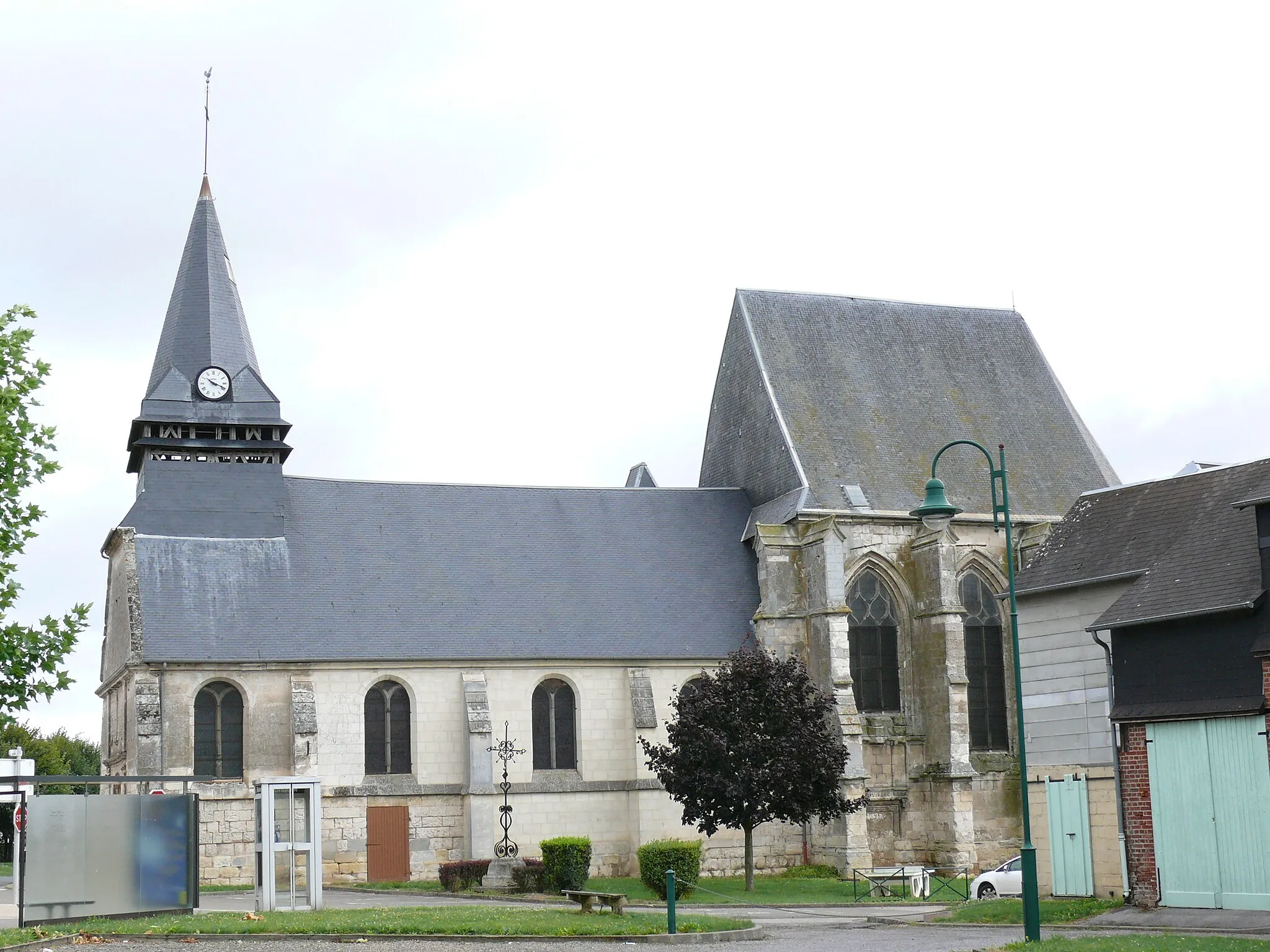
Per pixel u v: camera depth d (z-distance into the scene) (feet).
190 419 175.73
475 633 173.47
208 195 188.85
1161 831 102.01
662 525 193.57
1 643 91.61
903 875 151.33
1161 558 111.55
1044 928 98.53
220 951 84.38
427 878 164.14
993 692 188.03
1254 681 96.53
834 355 203.41
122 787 171.42
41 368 98.37
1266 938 83.35
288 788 112.68
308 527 177.37
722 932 98.27
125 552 168.66
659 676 177.99
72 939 86.79
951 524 188.96
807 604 181.47
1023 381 212.84
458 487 189.37
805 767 152.46
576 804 170.81
